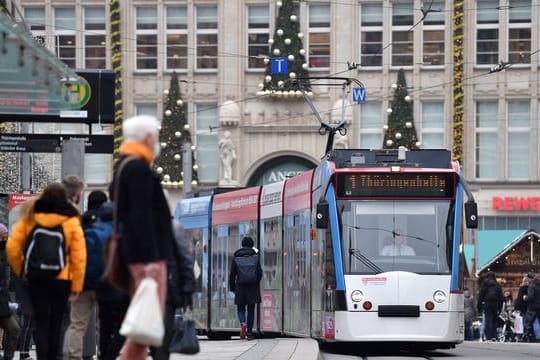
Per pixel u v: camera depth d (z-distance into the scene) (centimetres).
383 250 4597
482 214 11319
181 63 11694
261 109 11600
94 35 11681
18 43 2572
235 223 6291
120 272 1958
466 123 11362
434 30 11394
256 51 11662
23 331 3788
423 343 5122
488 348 5281
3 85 2931
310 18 11544
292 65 11406
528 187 11275
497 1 11288
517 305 6819
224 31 11619
